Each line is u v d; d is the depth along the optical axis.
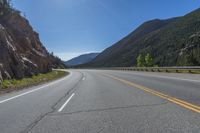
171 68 38.31
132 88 17.11
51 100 12.41
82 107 10.04
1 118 8.31
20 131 6.64
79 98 12.84
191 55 77.06
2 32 29.62
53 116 8.44
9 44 30.28
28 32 50.41
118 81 24.59
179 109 8.93
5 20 43.16
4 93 16.69
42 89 18.66
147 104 10.20
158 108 9.24
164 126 6.69
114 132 6.27
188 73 32.41
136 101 11.09
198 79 22.77
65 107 10.17
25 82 26.14
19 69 29.95
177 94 13.02
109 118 7.84
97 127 6.79
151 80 24.25
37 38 67.06
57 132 6.45
